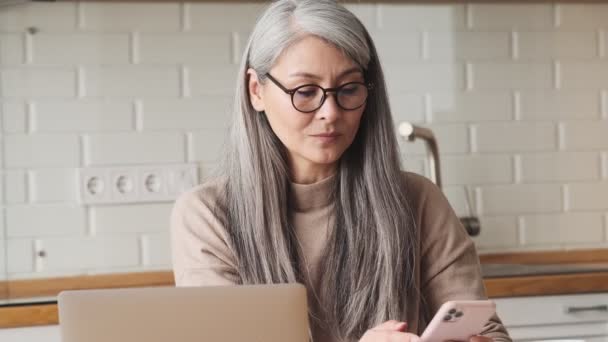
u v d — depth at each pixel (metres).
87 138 3.15
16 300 2.68
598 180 3.40
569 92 3.39
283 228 1.77
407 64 3.33
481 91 3.37
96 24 3.15
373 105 1.77
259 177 1.77
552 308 2.81
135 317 1.27
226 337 1.29
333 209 1.80
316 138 1.66
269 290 1.30
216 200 1.81
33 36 3.12
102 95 3.16
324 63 1.63
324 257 1.78
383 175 1.78
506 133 3.38
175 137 3.19
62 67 3.14
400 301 1.78
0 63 3.09
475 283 1.84
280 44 1.65
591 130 3.40
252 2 3.21
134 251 3.17
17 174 3.11
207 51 3.21
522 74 3.38
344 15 1.66
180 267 1.79
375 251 1.76
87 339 1.27
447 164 3.35
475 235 3.25
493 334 1.70
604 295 2.84
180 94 3.20
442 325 1.36
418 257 1.82
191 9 3.20
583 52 3.38
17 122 3.11
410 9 3.33
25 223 3.11
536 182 3.39
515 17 3.38
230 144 1.83
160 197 3.18
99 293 1.27
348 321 1.76
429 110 3.35
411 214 1.81
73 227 3.14
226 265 1.76
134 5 3.17
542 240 3.40
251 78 1.76
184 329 1.28
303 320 1.30
